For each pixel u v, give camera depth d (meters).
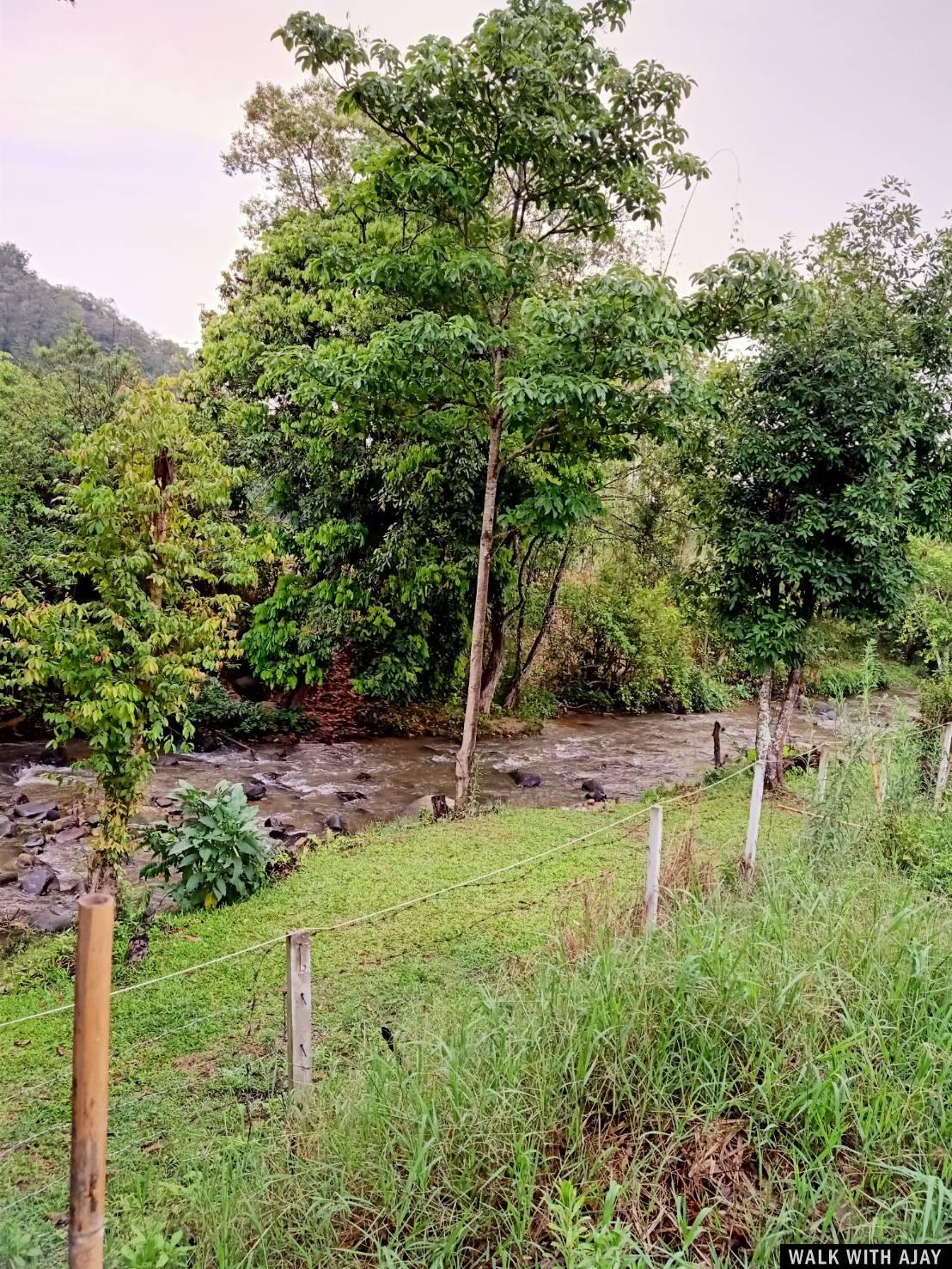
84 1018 1.99
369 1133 2.88
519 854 7.65
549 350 8.08
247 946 5.68
